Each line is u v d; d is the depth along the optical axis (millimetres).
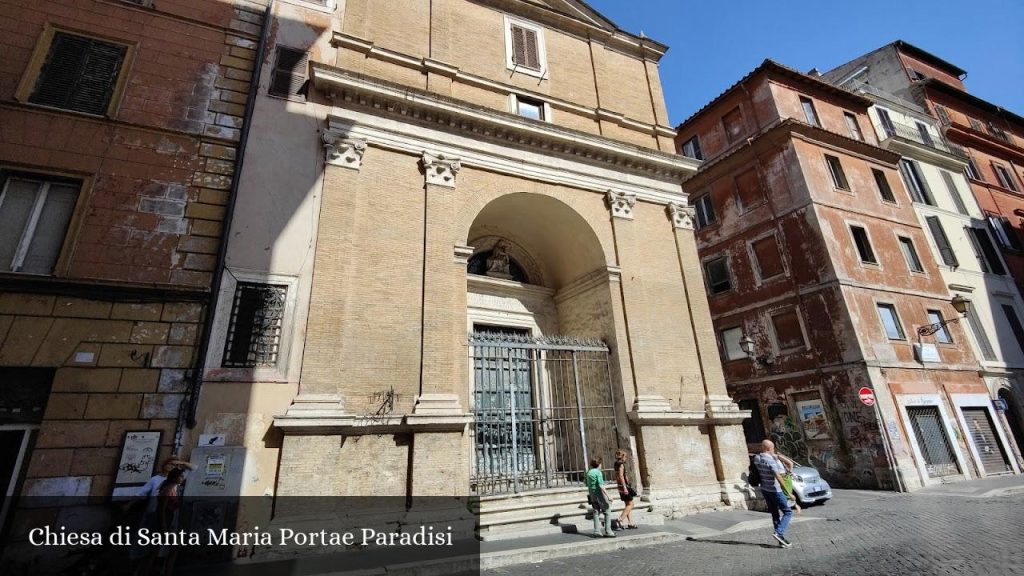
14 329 7402
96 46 9523
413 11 13094
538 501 9938
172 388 7910
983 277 22734
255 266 9016
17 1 9195
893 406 16062
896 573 5988
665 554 7773
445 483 8922
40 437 7090
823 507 12156
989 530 8289
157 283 8320
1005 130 30156
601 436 12055
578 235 13609
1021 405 20109
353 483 8352
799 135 19797
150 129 9219
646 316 12781
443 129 11852
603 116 14719
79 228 8195
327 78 10438
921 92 27438
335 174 10164
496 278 14156
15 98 8516
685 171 14992
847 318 16797
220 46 10453
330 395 8578
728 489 11688
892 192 21484
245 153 9727
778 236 19469
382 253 10148
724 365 20734
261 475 7914
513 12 14891
